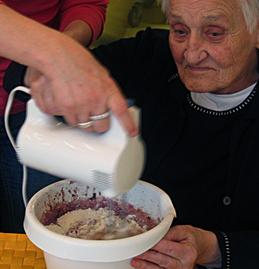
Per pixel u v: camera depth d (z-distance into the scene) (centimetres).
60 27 147
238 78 105
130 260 77
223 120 110
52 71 66
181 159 112
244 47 100
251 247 97
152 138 114
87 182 71
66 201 90
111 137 69
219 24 95
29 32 68
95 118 67
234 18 95
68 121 69
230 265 96
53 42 67
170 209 81
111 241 72
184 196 113
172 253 84
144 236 74
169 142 113
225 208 110
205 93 109
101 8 153
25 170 88
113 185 69
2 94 143
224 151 110
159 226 76
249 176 108
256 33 102
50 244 73
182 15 96
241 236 98
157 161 113
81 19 145
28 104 74
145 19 223
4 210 169
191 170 112
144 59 122
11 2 136
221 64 99
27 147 73
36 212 83
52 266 78
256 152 108
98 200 91
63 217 88
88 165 69
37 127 74
